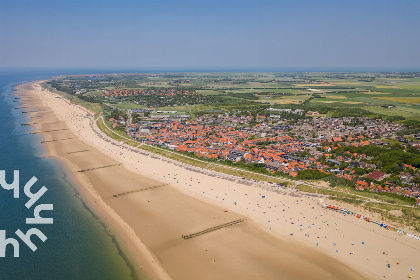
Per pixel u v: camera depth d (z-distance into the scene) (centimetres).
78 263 10425
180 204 14862
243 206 14588
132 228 12669
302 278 9925
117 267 10269
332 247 11488
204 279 9781
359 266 10488
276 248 11475
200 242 11762
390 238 11881
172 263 10544
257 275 10012
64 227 12588
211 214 13912
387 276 10006
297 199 15075
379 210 13438
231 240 11944
